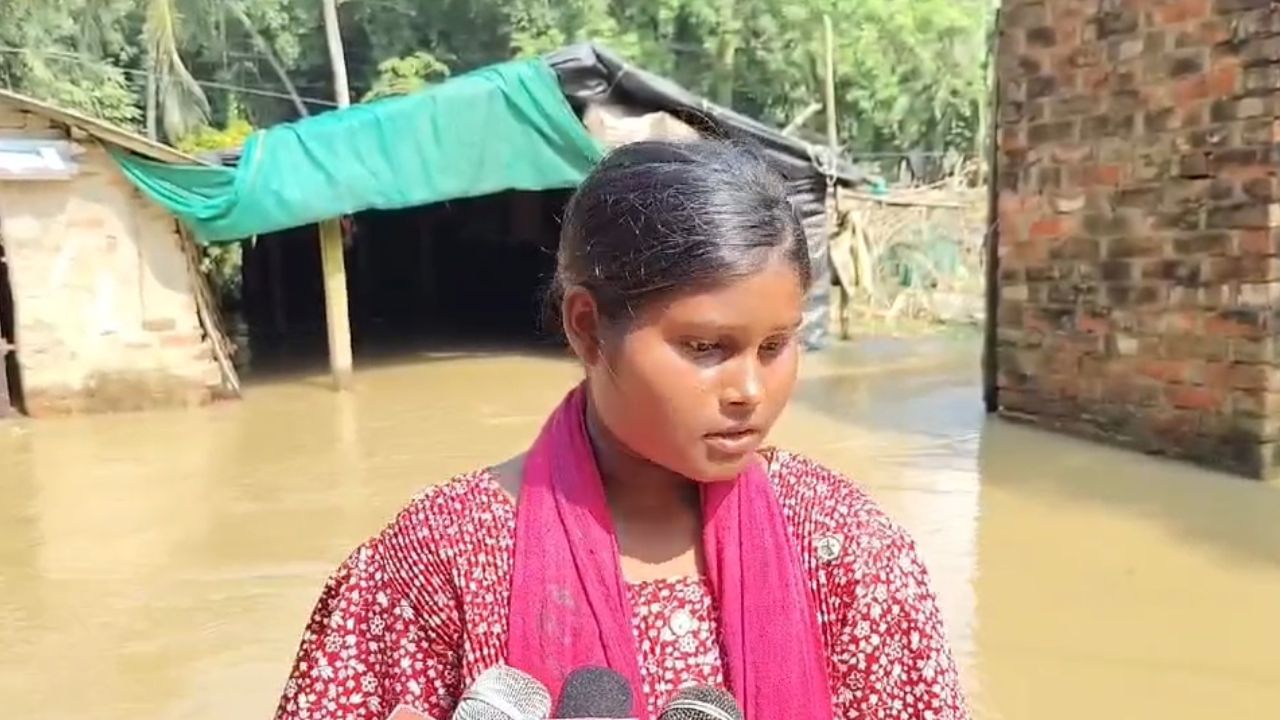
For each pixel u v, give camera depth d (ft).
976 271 59.82
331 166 36.73
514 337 53.52
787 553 4.61
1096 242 25.94
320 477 26.91
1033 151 27.25
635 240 4.34
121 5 87.45
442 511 4.81
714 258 4.26
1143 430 25.36
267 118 96.68
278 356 48.91
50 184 34.83
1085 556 18.90
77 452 30.22
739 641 4.50
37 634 17.12
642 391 4.40
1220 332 23.45
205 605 18.16
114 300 35.83
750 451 4.49
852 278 54.03
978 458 25.71
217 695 14.85
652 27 95.81
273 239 59.11
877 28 97.40
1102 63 25.13
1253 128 22.34
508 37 92.94
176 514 23.80
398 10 93.04
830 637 4.59
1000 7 27.53
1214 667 14.64
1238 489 22.48
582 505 4.66
